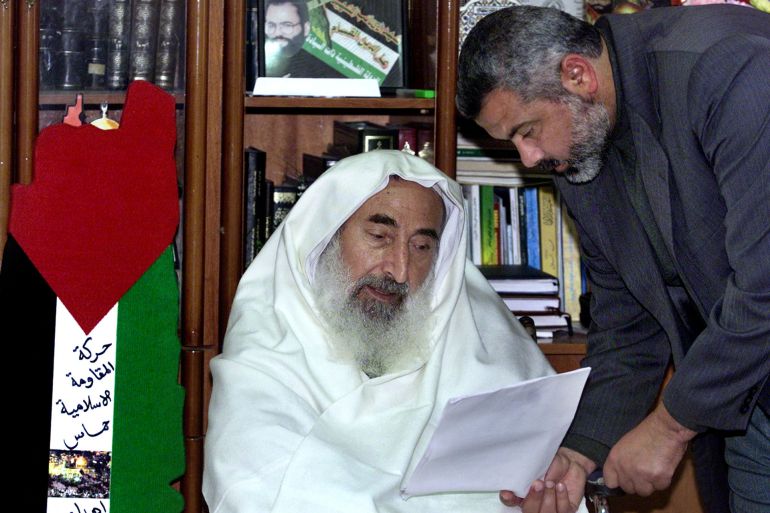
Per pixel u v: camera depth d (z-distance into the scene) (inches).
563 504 83.2
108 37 98.6
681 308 87.0
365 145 112.2
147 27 98.9
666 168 77.9
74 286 90.0
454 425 70.7
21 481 89.5
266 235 109.1
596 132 79.4
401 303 87.3
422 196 87.8
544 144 80.7
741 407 76.6
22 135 95.2
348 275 87.1
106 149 90.2
